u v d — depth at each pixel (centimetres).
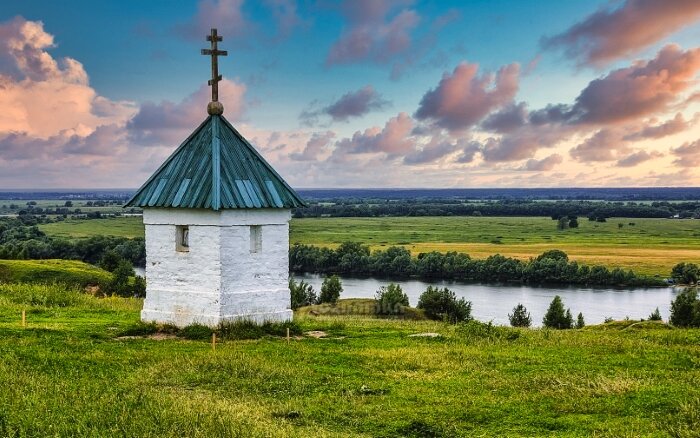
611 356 2531
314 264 16925
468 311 9019
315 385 2089
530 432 1656
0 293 4062
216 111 3036
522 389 2045
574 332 3344
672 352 2600
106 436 1528
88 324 3067
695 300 7325
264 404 1875
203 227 2795
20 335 2628
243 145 3038
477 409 1833
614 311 11169
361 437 1608
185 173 2906
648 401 1867
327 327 3231
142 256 14625
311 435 1582
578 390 1989
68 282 8294
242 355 2359
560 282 14925
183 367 2209
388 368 2322
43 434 1526
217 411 1706
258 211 2870
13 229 18700
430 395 1978
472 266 15650
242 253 2838
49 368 2150
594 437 1580
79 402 1752
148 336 2784
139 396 1802
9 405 1695
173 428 1579
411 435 1648
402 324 3625
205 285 2797
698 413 1703
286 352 2506
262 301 2897
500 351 2644
